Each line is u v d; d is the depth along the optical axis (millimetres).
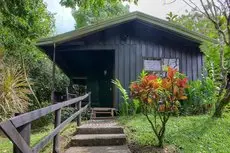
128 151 5266
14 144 2342
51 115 9430
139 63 10883
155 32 11094
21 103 7836
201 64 11297
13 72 8219
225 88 8586
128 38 10953
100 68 14938
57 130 4203
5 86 7480
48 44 9914
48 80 13258
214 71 10562
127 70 10781
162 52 11094
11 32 11969
